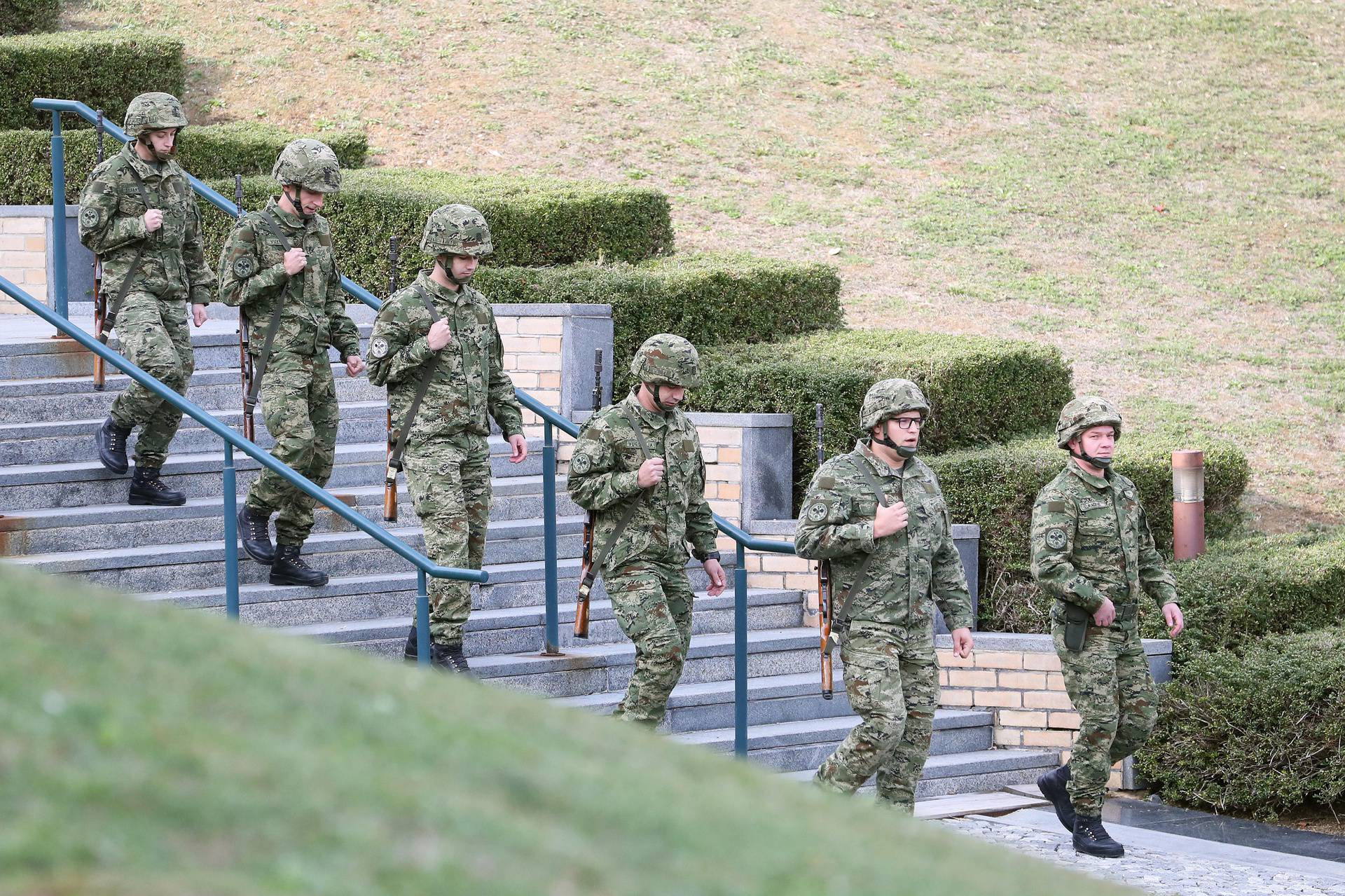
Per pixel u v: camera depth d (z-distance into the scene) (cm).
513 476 3653
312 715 1088
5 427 3219
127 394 3111
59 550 3012
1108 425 2712
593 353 3819
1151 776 3191
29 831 856
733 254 4850
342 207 4488
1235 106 7788
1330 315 5866
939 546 2623
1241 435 4909
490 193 4769
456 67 7319
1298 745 3042
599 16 7931
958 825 2948
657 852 984
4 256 4362
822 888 983
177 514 3138
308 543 3136
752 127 7100
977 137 7256
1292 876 2631
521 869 915
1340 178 7106
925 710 2589
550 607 3091
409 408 2762
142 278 3133
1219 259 6309
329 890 849
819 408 2647
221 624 1309
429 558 2752
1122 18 8638
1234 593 3422
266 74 7038
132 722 999
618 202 4753
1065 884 1224
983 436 4050
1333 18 8806
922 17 8388
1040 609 3534
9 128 5525
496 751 1104
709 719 3091
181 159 5262
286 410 2938
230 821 906
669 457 2620
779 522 3550
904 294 5759
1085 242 6378
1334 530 4231
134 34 5912
